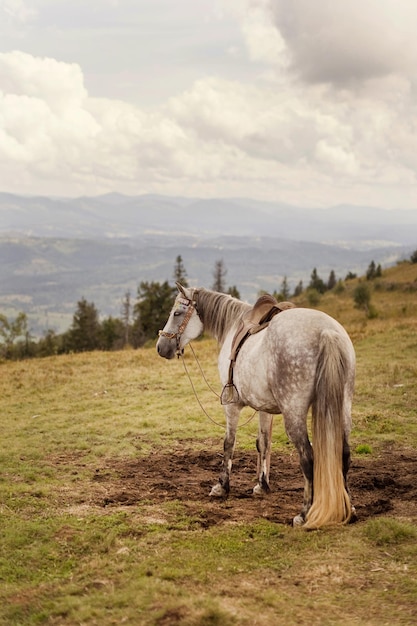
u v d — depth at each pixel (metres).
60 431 12.50
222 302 8.59
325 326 6.47
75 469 9.72
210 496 8.01
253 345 7.21
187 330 8.93
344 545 5.77
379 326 28.44
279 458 10.20
